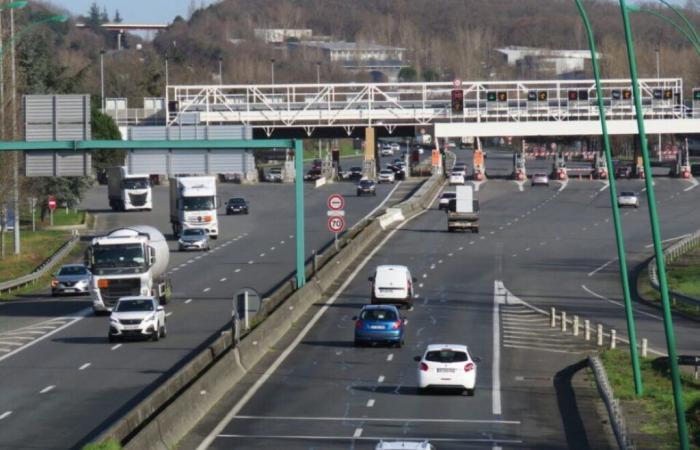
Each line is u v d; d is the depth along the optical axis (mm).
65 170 93625
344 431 59188
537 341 92062
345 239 164000
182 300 114875
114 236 107188
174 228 180875
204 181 176375
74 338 93188
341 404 66625
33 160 93188
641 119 51969
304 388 71875
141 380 73125
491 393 70500
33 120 93625
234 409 65188
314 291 115000
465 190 178125
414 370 78500
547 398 69000
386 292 109688
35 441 55719
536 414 64125
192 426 59781
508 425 61094
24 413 63062
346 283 126438
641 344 90625
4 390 70375
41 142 92438
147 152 100438
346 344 89812
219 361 72062
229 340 83812
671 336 48844
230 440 57000
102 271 106188
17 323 103750
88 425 59500
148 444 50844
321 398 68562
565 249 159500
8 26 162750
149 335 89938
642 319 106625
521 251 157000
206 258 152625
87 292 126562
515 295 120438
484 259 149125
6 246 166750
